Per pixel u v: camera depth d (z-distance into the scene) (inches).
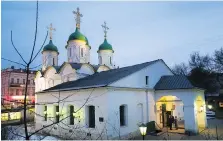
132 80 775.7
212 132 771.4
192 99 757.3
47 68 1406.3
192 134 733.9
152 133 750.5
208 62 1907.0
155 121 831.7
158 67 903.1
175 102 979.3
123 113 744.3
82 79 994.1
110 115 677.3
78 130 741.9
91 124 737.0
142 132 454.9
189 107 759.7
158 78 892.6
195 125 738.8
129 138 703.1
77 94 783.1
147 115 807.1
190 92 765.9
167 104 924.0
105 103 679.7
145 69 839.1
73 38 1520.7
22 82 1622.8
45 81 1402.6
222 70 1756.9
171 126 839.7
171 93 810.8
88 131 714.8
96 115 706.2
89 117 746.2
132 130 739.4
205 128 846.5
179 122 1011.3
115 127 683.4
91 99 727.7
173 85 815.7
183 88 773.9
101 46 1681.8
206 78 1807.3
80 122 750.5
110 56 1679.4
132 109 757.9
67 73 1272.1
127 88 743.1
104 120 675.4
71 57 1514.5
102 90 697.0
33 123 978.1
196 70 1861.5
